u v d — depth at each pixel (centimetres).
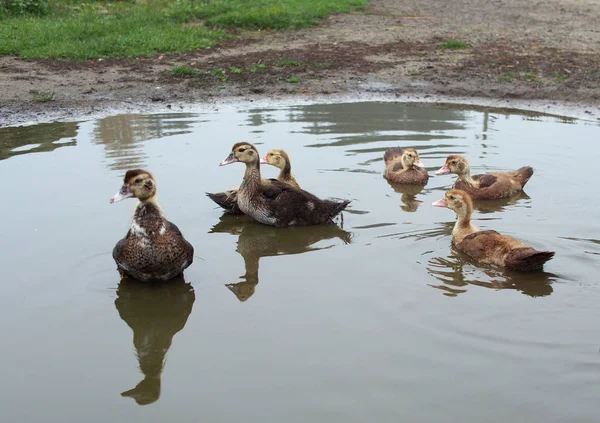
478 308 280
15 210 341
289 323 273
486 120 464
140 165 389
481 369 254
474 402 243
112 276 299
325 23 760
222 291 292
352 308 280
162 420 239
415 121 462
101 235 323
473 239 315
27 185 365
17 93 505
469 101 505
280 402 244
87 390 249
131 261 291
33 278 295
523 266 301
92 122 458
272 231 339
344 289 291
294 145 418
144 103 496
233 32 698
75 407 243
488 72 572
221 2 786
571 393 246
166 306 283
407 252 318
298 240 330
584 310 280
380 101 506
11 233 323
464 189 369
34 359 259
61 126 450
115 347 265
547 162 397
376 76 562
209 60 599
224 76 554
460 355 259
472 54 632
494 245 309
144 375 254
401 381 250
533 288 292
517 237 325
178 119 464
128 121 460
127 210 343
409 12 850
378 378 251
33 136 432
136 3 794
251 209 345
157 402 244
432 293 289
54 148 412
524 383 249
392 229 338
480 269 306
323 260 312
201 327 273
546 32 736
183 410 242
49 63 574
